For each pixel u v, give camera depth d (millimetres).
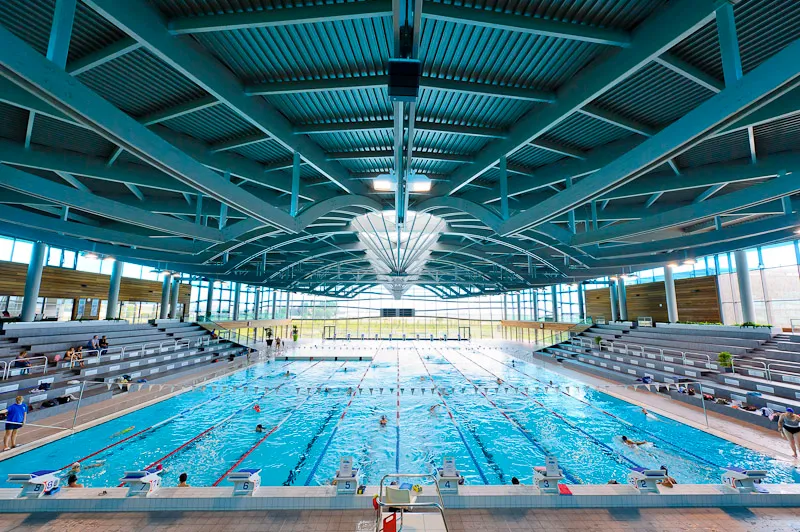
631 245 14609
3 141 8555
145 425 11398
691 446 9516
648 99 7316
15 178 7164
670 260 17484
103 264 24812
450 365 24406
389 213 21438
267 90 7035
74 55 5855
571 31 5426
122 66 6402
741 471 5887
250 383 18234
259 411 13391
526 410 13570
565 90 7164
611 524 5020
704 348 17062
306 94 7668
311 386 17609
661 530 4887
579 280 25125
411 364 24969
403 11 4211
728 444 9398
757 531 4867
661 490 5672
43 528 4906
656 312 26594
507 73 6902
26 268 19859
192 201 13984
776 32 5367
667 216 9617
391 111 8422
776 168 9062
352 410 13641
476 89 7109
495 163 10055
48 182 7676
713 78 6258
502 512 5309
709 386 13305
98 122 4758
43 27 5395
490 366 23859
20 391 11547
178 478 8070
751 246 14445
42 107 6109
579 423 12008
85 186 12430
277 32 5824
